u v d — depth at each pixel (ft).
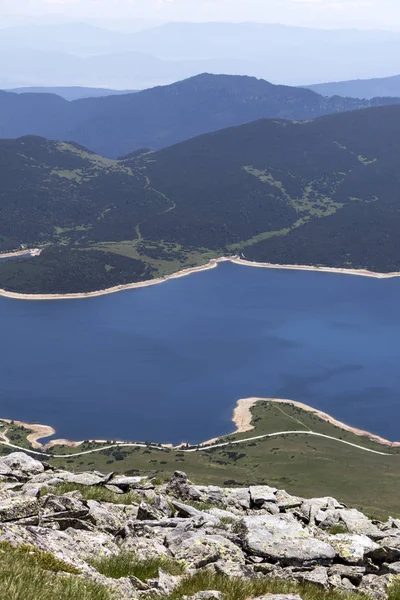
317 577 57.88
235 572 54.65
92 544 56.13
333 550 63.31
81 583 42.22
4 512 59.47
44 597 37.81
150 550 58.23
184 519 69.97
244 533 66.13
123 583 47.34
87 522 62.23
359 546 65.62
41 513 61.82
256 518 69.15
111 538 60.29
